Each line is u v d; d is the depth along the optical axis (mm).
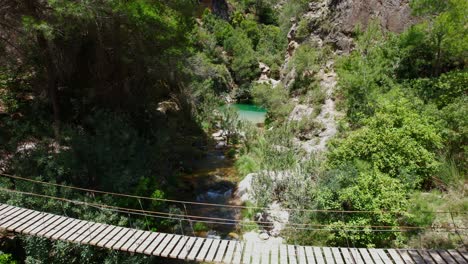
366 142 8062
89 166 8945
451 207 6934
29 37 10039
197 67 19438
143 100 13977
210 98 20953
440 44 11891
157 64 12555
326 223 7207
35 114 11156
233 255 5434
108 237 5840
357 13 18156
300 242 7387
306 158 11031
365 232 6273
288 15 33906
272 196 9539
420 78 11594
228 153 15406
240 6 48250
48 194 7648
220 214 9836
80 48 11898
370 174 7211
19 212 6473
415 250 5406
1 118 10688
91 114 11945
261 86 23062
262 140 14672
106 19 10625
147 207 8477
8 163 8719
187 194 11078
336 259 5254
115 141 9938
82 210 7543
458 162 8180
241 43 35406
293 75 20359
